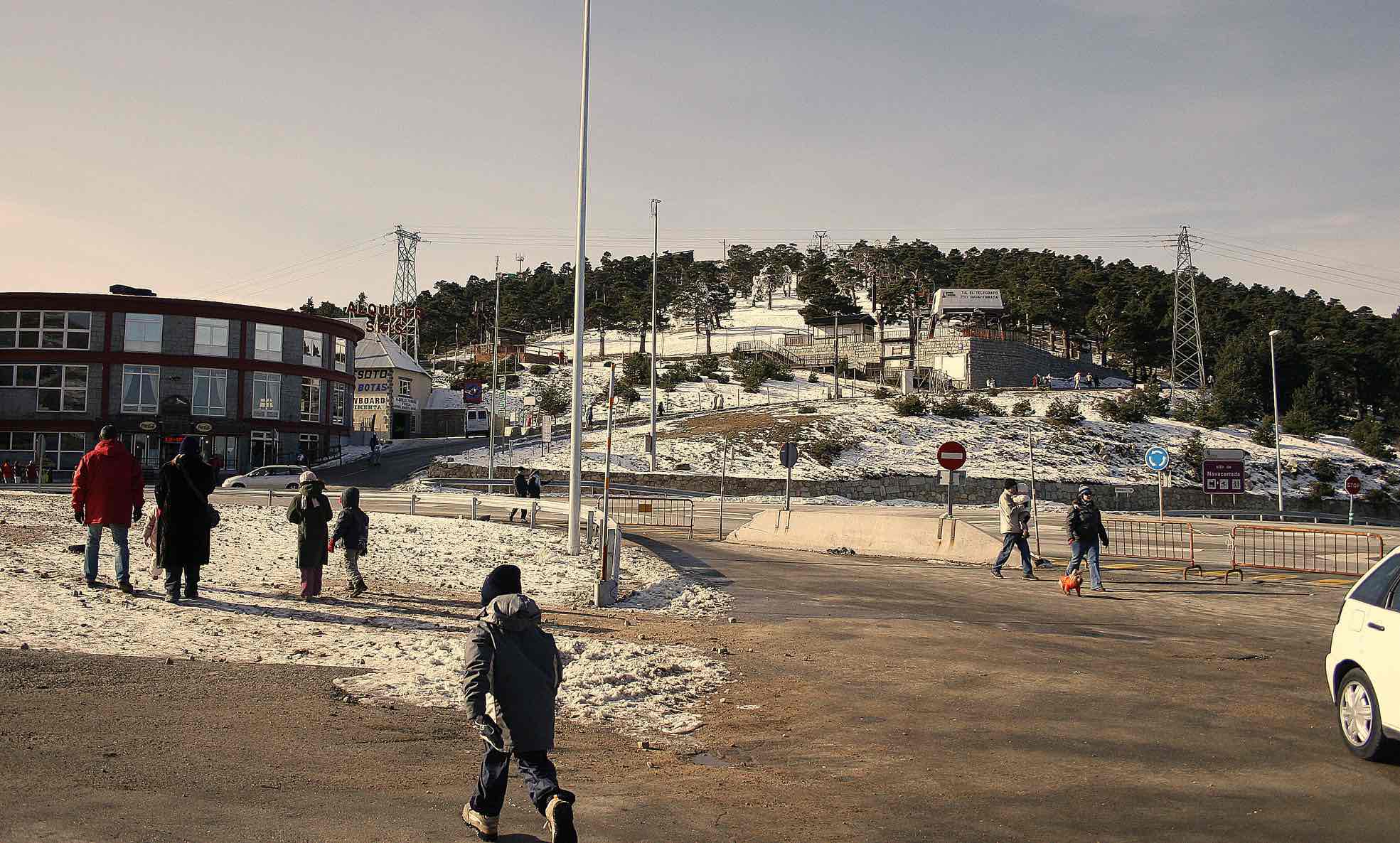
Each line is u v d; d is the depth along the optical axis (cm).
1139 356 11712
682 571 2066
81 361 5975
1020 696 999
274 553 1975
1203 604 1777
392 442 8006
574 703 941
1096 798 664
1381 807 644
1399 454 8856
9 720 740
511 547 2292
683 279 16550
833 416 7444
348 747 742
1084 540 1917
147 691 871
